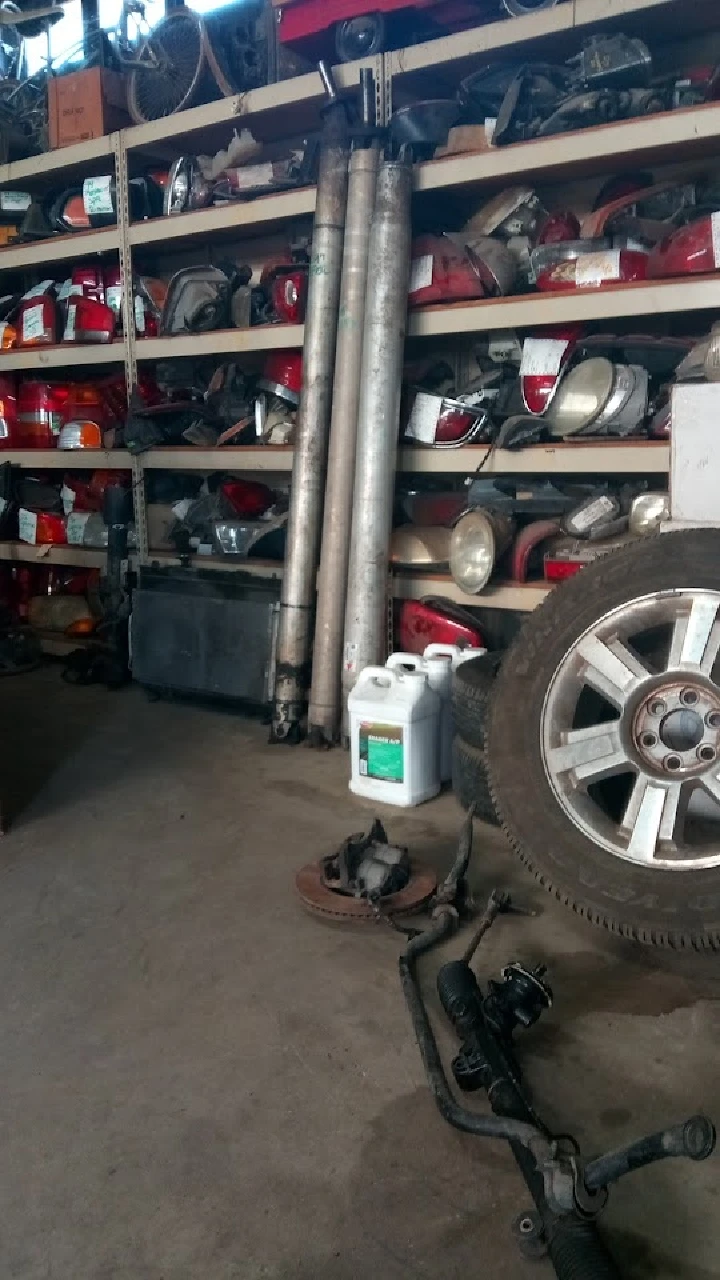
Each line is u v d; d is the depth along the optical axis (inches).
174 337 168.9
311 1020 76.3
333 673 141.2
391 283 132.3
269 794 125.1
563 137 123.4
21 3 215.6
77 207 185.0
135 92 176.6
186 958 85.8
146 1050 73.0
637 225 125.9
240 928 90.9
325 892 94.1
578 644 88.0
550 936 88.5
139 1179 60.5
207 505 172.9
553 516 136.6
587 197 146.9
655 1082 68.2
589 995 79.0
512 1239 55.3
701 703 81.6
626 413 123.0
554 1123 64.2
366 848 96.9
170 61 171.5
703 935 77.7
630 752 83.8
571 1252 49.6
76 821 117.8
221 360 191.3
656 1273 53.1
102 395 189.5
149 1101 67.4
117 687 178.9
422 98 147.9
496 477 148.9
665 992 79.4
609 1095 67.0
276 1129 64.4
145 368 186.7
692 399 88.8
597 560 89.8
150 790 127.6
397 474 151.6
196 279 168.4
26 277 227.5
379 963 84.4
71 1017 77.5
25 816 119.7
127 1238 56.1
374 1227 56.4
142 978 82.8
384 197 131.6
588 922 90.8
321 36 146.3
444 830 112.3
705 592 82.7
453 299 134.9
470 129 132.8
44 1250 55.5
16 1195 59.5
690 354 113.7
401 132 136.0
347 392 138.5
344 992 80.0
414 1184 59.6
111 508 180.4
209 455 166.9
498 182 141.3
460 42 131.3
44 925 92.5
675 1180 59.5
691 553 83.9
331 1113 65.8
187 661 160.9
